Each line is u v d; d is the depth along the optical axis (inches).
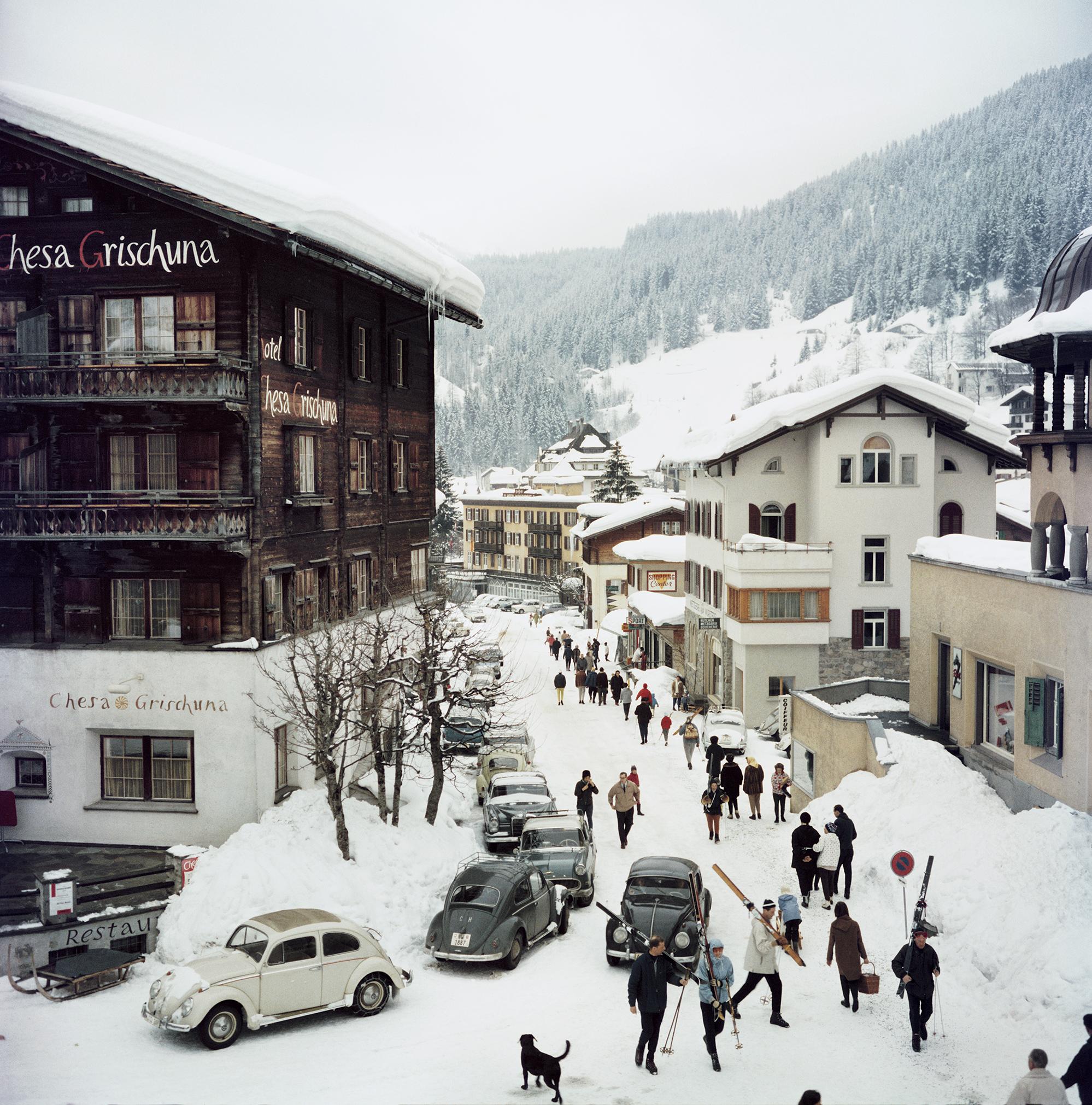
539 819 940.6
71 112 900.0
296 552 1029.2
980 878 727.1
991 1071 538.0
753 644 1615.4
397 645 1207.6
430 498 1504.7
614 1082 529.3
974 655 947.3
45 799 944.3
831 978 692.1
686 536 2142.0
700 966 556.7
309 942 620.1
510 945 722.2
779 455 1712.6
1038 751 812.6
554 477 5103.3
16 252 949.2
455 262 1423.5
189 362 921.5
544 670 2402.8
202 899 757.3
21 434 962.1
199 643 938.7
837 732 1045.2
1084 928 628.4
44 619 954.1
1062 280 812.0
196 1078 525.0
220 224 902.4
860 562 1644.9
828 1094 512.7
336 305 1130.7
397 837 935.7
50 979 695.1
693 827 1098.7
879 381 1614.2
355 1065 548.4
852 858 846.5
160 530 908.6
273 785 956.6
